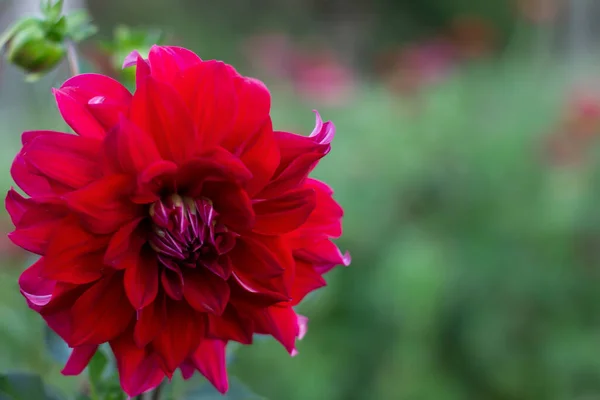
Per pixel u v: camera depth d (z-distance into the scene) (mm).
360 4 3969
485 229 1537
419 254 1288
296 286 547
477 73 2168
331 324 1305
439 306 1291
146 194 511
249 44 2279
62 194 507
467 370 1305
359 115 1924
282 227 528
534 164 1636
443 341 1332
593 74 2100
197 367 541
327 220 543
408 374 1212
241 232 534
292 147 526
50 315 515
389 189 1604
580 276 1412
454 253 1442
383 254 1380
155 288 521
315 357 1224
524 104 1942
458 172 1678
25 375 596
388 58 2217
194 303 524
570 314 1365
